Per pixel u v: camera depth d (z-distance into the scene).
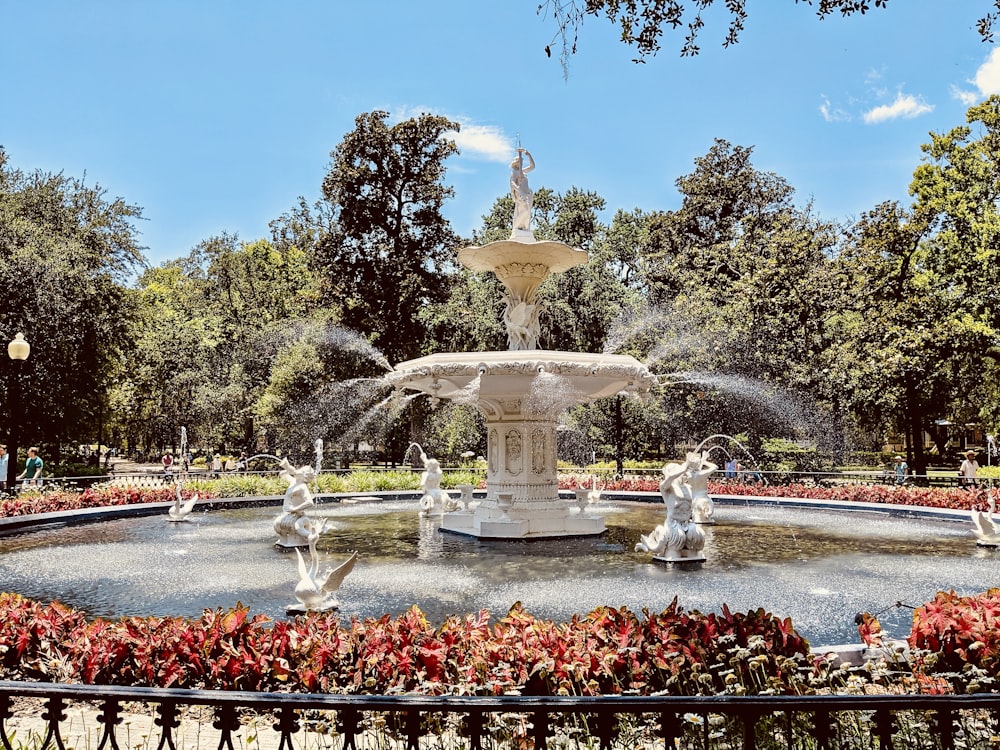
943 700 2.12
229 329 34.91
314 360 26.83
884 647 4.17
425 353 29.80
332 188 28.02
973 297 19.48
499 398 10.70
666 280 29.41
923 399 22.86
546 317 28.22
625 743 3.46
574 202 33.75
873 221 24.09
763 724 3.55
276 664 3.91
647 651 3.94
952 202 20.86
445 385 10.74
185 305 37.97
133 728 3.79
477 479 19.36
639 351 23.20
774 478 18.92
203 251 40.22
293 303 35.22
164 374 33.59
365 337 27.56
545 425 10.96
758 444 21.41
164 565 8.10
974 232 20.00
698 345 20.72
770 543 9.73
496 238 31.86
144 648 4.09
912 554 8.81
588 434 29.89
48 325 20.34
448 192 28.47
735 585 7.04
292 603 6.39
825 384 19.58
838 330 21.09
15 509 11.30
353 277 27.69
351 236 27.84
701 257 24.83
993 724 3.65
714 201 32.41
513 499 10.41
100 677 4.13
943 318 19.97
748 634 4.12
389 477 18.06
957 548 9.30
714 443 22.25
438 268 28.62
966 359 20.62
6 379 19.44
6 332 19.59
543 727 2.20
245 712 3.97
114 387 30.00
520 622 4.31
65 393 21.72
